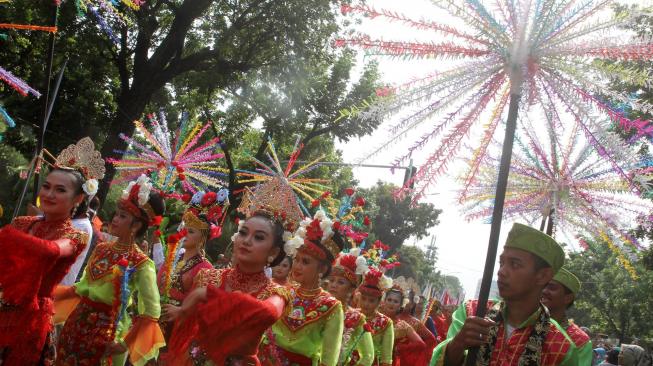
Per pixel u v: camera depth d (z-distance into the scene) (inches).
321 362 199.0
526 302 150.8
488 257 142.7
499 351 149.3
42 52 872.9
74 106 1033.5
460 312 168.2
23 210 740.7
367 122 148.5
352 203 244.7
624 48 137.0
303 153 1159.6
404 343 347.3
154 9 812.0
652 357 454.9
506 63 141.8
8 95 956.0
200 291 165.2
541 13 139.6
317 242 208.4
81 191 206.8
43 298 192.4
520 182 184.4
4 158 987.3
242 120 1098.1
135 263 213.3
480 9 140.3
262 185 200.7
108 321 211.9
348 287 241.1
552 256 149.6
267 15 865.5
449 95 143.7
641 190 148.3
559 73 142.8
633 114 146.4
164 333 247.3
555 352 146.0
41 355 194.9
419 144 143.2
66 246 193.9
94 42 786.2
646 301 1706.4
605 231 177.0
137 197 214.4
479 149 152.6
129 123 830.5
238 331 142.7
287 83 959.0
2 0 233.6
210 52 880.3
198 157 310.8
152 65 842.2
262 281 181.3
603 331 2037.4
